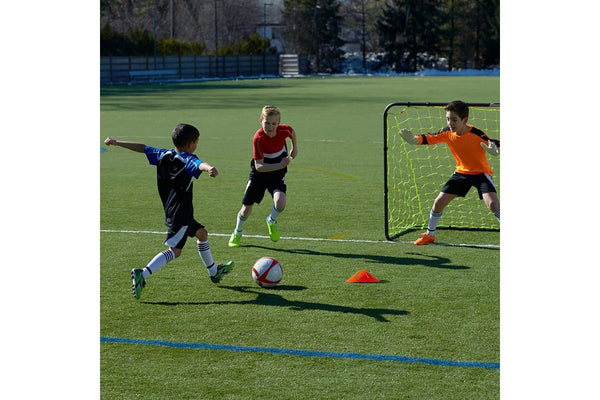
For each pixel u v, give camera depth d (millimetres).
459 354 6395
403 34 113062
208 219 12742
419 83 74000
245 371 6066
